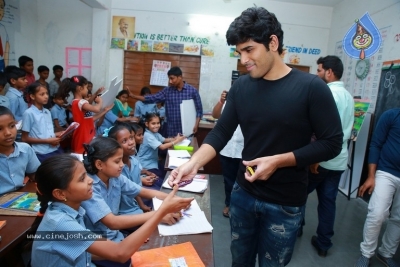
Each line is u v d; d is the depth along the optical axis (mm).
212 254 1002
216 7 4641
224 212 2758
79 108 2691
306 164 970
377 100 3221
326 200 2125
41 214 1120
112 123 3768
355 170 3379
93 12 4543
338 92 2018
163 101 3607
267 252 1157
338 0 4301
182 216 1242
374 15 3420
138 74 4848
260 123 1044
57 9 4711
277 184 1064
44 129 2428
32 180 1711
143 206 1768
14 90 3062
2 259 1402
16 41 4270
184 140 2820
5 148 1532
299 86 971
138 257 958
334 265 2076
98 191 1331
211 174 4031
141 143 2623
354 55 2641
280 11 4648
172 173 1101
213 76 4809
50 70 4887
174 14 4660
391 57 3041
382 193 1868
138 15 4668
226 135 1214
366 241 1965
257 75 985
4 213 1241
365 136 3275
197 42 4723
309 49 4730
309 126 1003
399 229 1964
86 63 4852
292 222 1088
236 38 943
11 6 4105
